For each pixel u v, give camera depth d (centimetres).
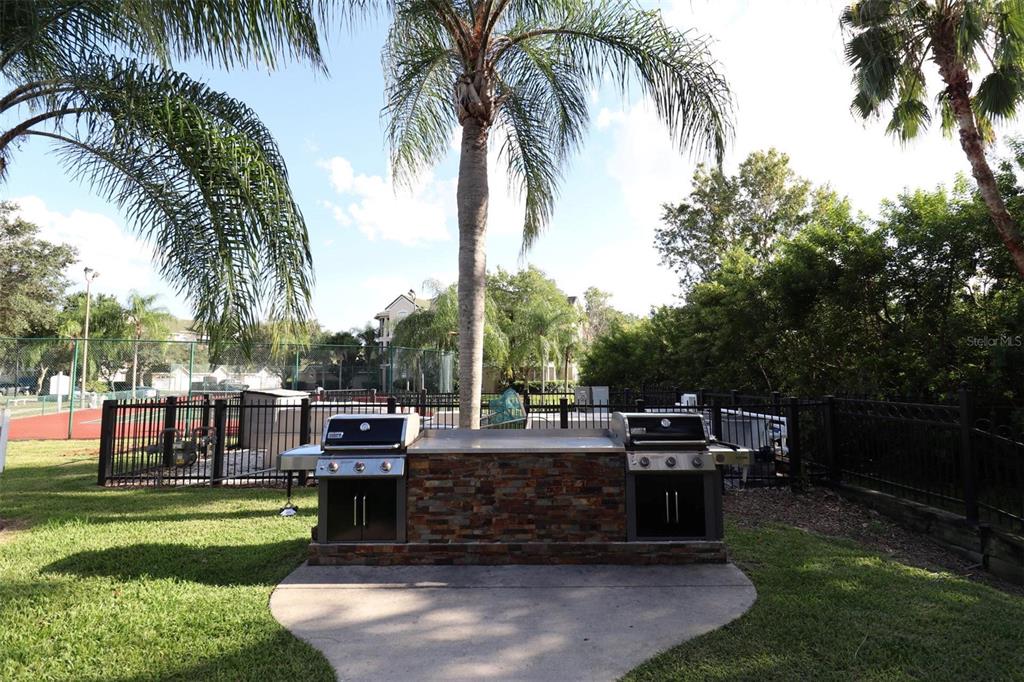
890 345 996
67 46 543
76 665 298
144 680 284
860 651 312
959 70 830
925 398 909
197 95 593
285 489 795
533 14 796
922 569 478
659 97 752
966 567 534
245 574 440
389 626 347
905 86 941
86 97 540
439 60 844
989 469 599
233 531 569
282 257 569
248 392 1106
